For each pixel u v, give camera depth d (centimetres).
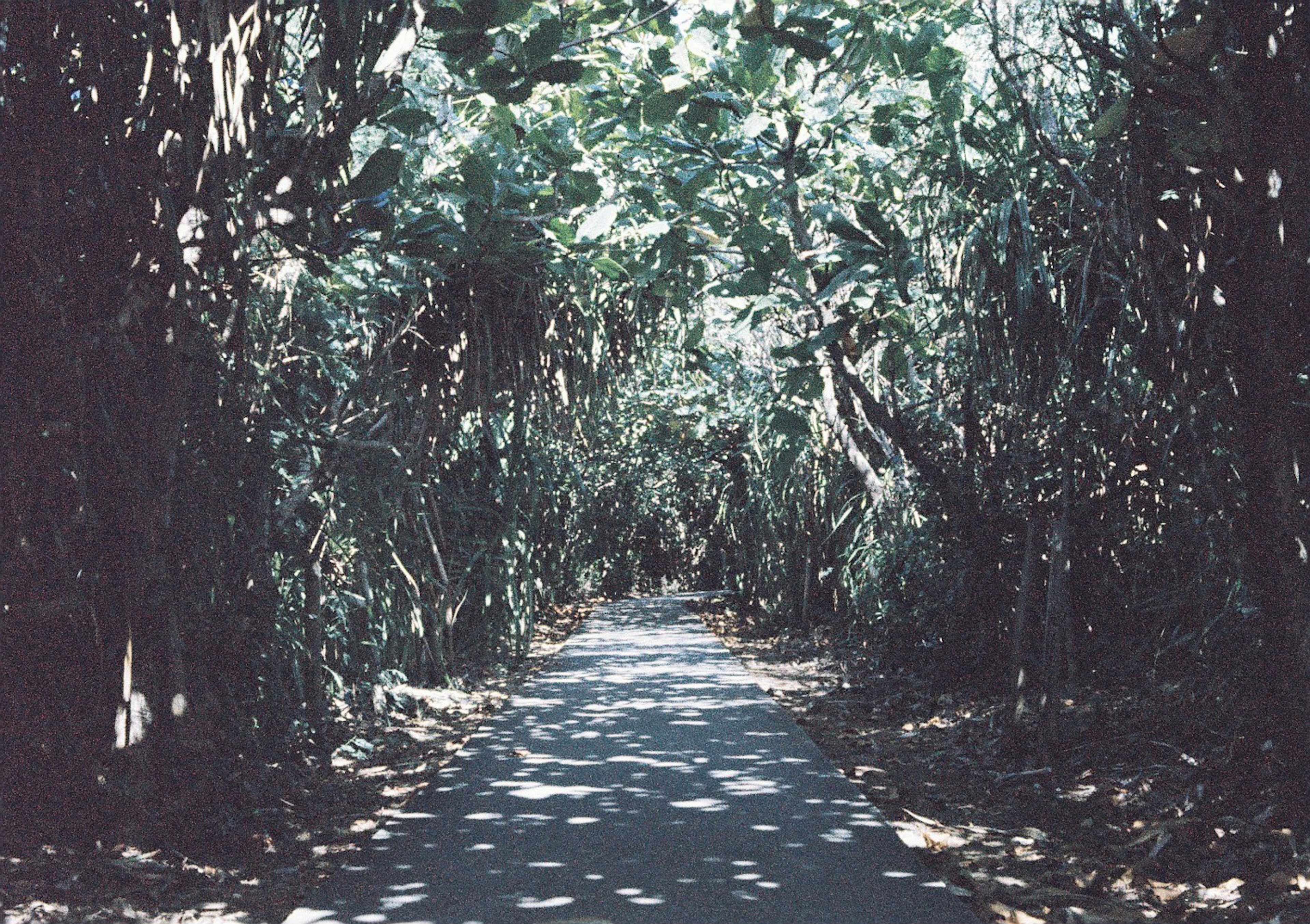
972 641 990
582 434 1302
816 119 916
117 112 519
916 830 562
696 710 935
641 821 561
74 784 512
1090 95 719
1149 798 605
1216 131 545
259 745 618
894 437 1072
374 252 817
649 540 2950
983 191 827
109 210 521
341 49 568
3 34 495
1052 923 429
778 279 1027
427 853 505
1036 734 745
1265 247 517
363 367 972
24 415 501
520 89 644
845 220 877
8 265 498
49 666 515
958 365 960
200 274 557
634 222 948
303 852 547
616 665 1266
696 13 868
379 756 809
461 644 1283
